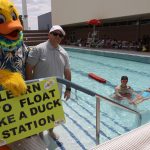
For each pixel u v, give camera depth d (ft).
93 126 15.89
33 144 8.43
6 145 7.86
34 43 85.51
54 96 7.80
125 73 35.91
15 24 7.83
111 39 70.79
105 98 8.28
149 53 46.80
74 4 76.74
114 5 59.11
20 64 8.55
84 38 87.76
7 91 7.20
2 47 7.97
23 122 7.47
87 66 43.39
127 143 4.36
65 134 14.53
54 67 12.02
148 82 30.50
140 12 51.44
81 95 23.27
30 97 7.52
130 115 18.02
